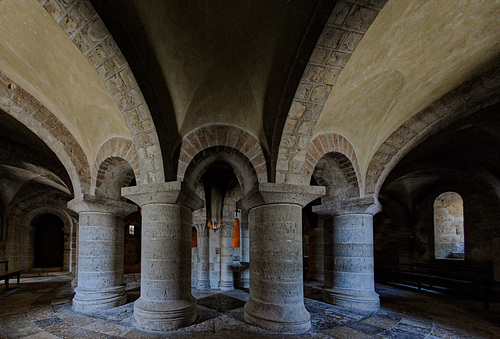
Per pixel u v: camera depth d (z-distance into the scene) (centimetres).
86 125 615
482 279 736
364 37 426
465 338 473
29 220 1477
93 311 626
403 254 1220
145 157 555
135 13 413
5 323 545
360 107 583
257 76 525
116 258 696
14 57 514
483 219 946
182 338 461
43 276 1333
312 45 419
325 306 663
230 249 943
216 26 451
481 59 512
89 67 477
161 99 527
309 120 523
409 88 557
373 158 679
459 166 930
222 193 965
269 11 424
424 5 397
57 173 909
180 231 557
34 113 617
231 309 634
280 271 527
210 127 589
